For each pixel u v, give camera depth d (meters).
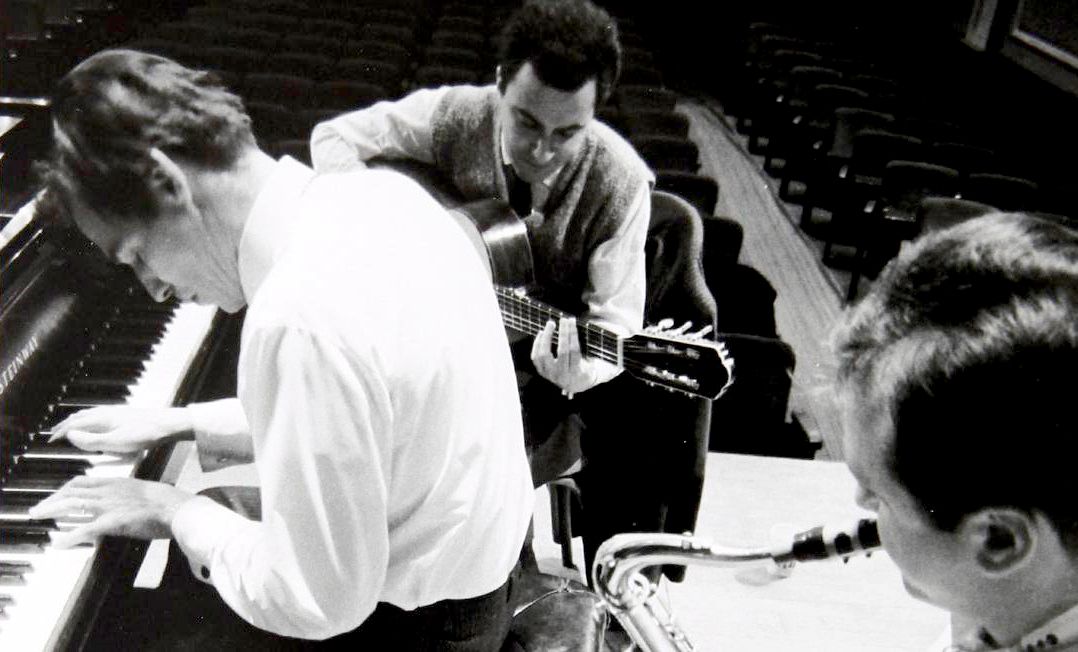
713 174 7.26
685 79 10.22
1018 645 0.65
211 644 1.65
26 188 2.05
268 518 1.09
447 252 1.19
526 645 1.51
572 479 2.27
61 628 1.42
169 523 1.32
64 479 1.65
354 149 2.26
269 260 1.18
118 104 1.09
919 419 0.59
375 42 7.07
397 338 1.07
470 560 1.27
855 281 5.49
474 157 2.14
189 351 2.05
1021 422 0.55
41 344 1.85
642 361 2.00
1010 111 9.17
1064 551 0.59
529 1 1.80
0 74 5.71
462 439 1.18
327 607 1.13
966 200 5.30
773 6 10.91
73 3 7.67
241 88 5.85
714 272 3.82
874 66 8.88
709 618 2.44
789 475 3.02
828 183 5.88
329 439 1.03
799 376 4.58
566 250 2.10
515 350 2.13
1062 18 9.30
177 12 7.92
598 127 2.08
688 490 2.32
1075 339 0.55
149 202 1.13
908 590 0.72
